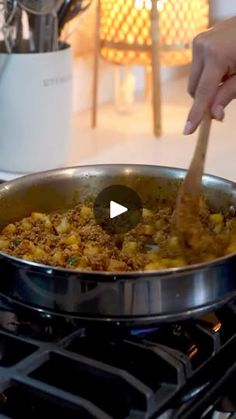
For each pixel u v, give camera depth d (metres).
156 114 1.48
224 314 0.78
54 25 1.22
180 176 0.96
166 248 0.83
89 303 0.71
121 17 1.48
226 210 0.92
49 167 1.27
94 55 1.57
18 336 0.72
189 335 0.74
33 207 0.96
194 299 0.72
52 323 0.75
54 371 0.69
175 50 1.51
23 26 1.21
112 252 0.85
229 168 1.30
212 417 0.67
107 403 0.65
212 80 0.83
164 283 0.70
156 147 1.43
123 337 0.73
